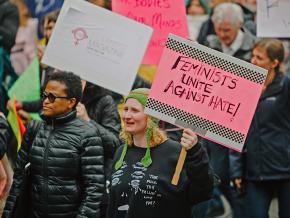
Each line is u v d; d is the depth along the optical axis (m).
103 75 11.24
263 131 12.23
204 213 12.25
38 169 9.70
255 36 15.45
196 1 16.94
